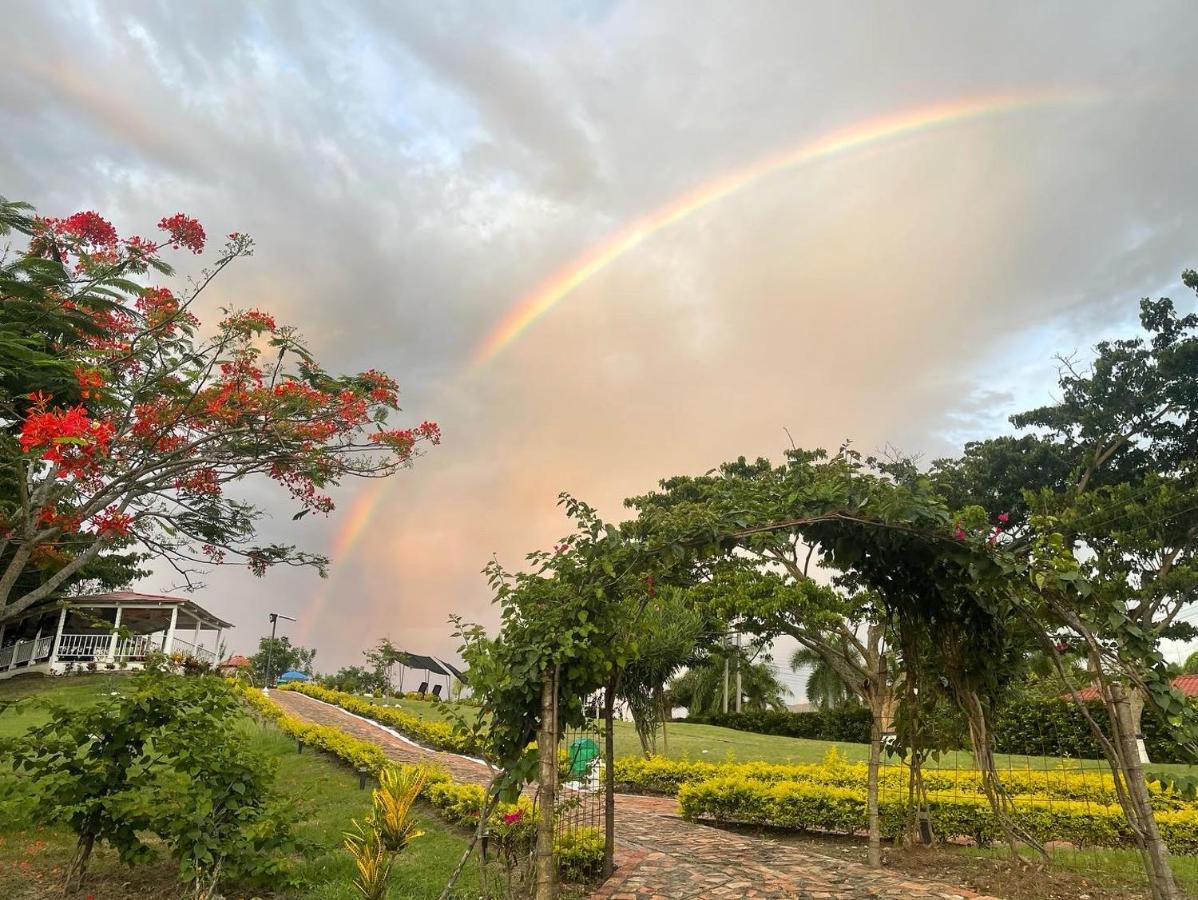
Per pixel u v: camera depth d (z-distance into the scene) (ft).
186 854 19.19
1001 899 21.63
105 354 31.50
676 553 19.74
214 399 33.73
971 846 29.43
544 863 17.84
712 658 60.39
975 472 81.92
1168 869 19.10
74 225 31.50
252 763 20.92
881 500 21.38
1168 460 79.25
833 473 23.04
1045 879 23.09
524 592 19.58
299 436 34.94
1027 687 34.68
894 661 36.17
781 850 28.17
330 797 34.99
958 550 21.33
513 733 18.80
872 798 26.71
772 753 65.62
